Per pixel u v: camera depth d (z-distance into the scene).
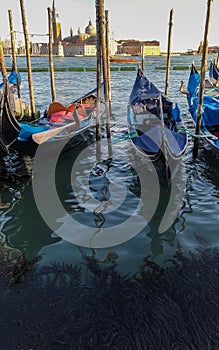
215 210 7.19
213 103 11.70
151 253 5.82
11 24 15.84
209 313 4.49
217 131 10.67
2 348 4.07
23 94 25.00
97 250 5.95
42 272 5.38
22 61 91.56
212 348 4.03
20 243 6.22
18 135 8.95
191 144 11.48
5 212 7.35
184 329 4.28
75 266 5.52
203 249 5.85
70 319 4.46
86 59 106.44
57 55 112.50
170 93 25.06
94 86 29.53
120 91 25.91
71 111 11.90
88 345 4.09
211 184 8.47
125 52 117.25
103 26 9.76
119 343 4.11
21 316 4.52
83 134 11.31
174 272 5.29
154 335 4.20
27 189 8.38
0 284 5.10
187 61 84.81
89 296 4.83
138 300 4.73
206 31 8.98
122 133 12.96
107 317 4.47
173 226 6.63
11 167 9.59
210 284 4.99
